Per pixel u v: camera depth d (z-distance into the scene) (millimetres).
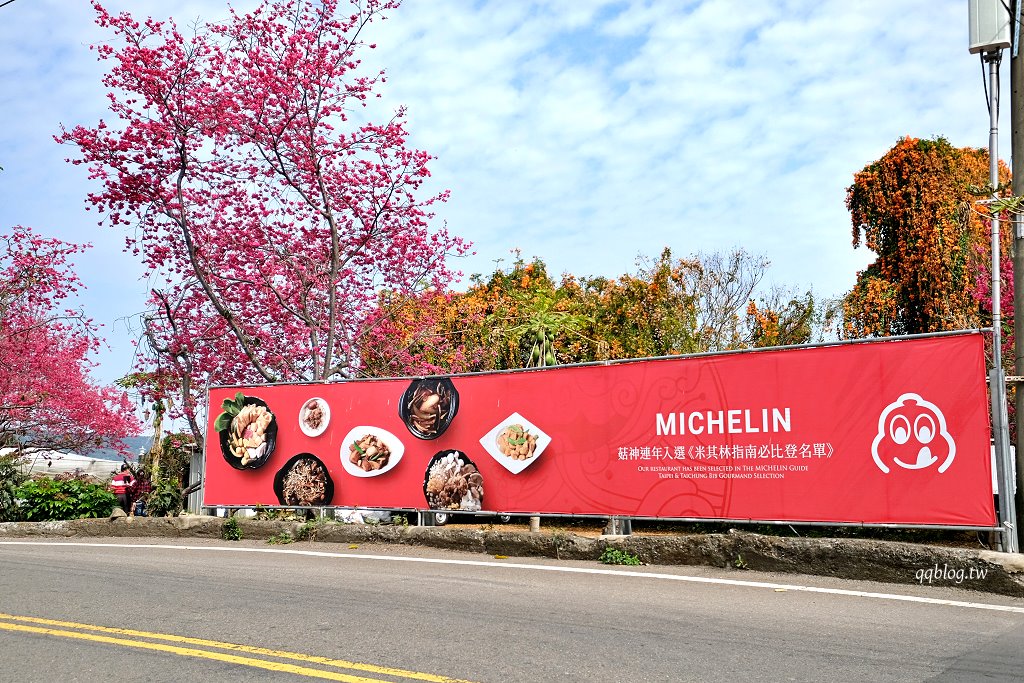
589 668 5277
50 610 7355
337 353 16953
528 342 18438
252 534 12695
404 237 16453
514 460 10898
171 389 16891
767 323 24250
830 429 8773
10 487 15805
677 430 9711
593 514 10195
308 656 5648
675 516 9617
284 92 15109
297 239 16531
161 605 7484
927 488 8180
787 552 8656
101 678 5246
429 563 10008
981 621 6465
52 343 20312
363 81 15734
